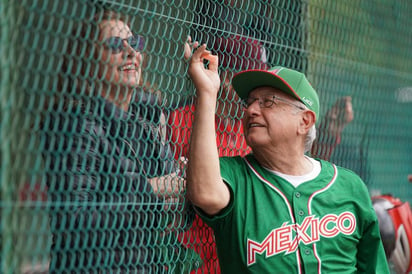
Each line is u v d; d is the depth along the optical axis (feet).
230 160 16.87
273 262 15.71
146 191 15.79
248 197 16.08
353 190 17.01
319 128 22.50
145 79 15.84
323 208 16.42
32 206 13.23
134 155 15.61
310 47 22.27
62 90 13.93
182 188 16.81
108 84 14.70
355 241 16.79
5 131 12.96
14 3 13.61
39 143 14.32
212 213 15.83
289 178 16.49
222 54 18.21
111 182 15.10
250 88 16.78
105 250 14.64
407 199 27.14
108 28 14.92
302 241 15.92
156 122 16.49
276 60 20.49
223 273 16.49
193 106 17.66
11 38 13.23
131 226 15.60
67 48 15.05
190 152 15.46
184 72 17.49
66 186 14.20
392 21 26.63
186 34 17.52
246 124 16.56
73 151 14.25
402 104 27.02
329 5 23.24
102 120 15.07
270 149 16.33
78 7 15.19
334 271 16.17
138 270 15.64
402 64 27.14
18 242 13.03
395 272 22.89
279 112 16.22
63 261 13.79
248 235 15.83
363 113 24.66
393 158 26.35
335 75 23.34
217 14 18.48
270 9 20.21
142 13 16.31
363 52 24.89
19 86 13.26
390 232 21.90
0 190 12.98
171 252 16.70
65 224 14.20
